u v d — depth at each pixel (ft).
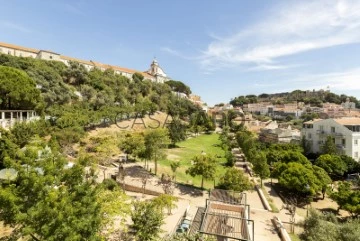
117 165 124.06
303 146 172.96
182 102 383.86
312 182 102.63
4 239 32.27
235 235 53.57
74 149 121.39
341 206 89.30
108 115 194.29
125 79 346.13
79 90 253.44
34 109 147.84
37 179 30.22
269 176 126.31
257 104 639.76
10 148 78.84
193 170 104.22
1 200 27.68
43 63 261.85
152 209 54.80
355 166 135.95
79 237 29.25
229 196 78.18
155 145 120.98
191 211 78.18
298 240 67.46
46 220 28.73
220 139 250.98
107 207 44.62
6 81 130.31
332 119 164.25
